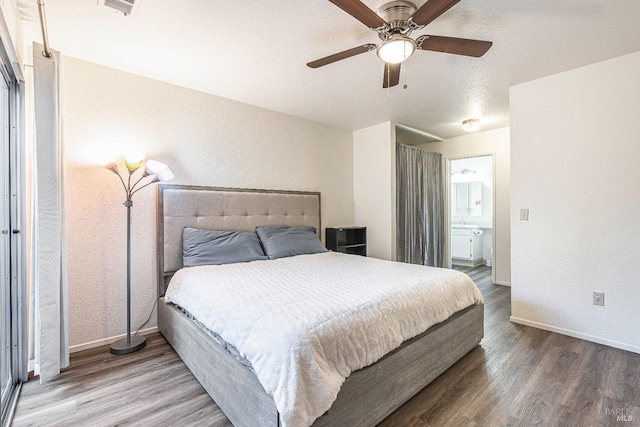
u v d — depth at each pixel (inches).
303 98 123.4
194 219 112.0
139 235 102.5
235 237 113.7
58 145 77.6
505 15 70.4
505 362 83.4
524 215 109.7
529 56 90.0
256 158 132.1
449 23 73.6
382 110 138.6
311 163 153.3
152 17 71.4
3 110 70.3
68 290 89.5
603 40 81.3
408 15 66.4
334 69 98.0
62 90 79.0
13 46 63.4
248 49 85.8
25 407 64.6
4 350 69.1
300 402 45.1
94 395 68.9
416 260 180.1
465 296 87.4
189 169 112.9
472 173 242.2
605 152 93.1
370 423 56.7
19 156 74.6
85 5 67.1
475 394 68.9
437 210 197.6
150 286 104.7
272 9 68.7
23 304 74.7
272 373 47.9
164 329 97.6
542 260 106.1
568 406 64.2
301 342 48.7
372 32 77.9
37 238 74.3
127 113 99.7
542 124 105.0
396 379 62.5
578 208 98.3
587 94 96.0
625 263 90.4
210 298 70.9
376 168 162.6
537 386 71.7
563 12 69.4
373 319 60.0
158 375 77.2
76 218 90.8
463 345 84.7
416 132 178.4
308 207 148.3
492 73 101.5
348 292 68.6
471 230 224.5
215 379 63.9
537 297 107.6
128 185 94.3
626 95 89.4
